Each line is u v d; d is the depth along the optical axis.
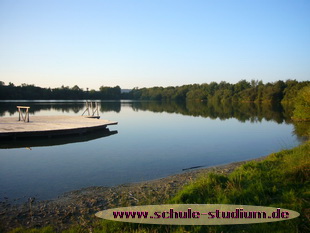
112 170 7.66
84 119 17.61
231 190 4.54
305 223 3.29
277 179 4.81
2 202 5.29
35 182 6.55
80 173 7.34
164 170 7.70
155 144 11.66
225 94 70.12
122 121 21.16
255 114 28.23
